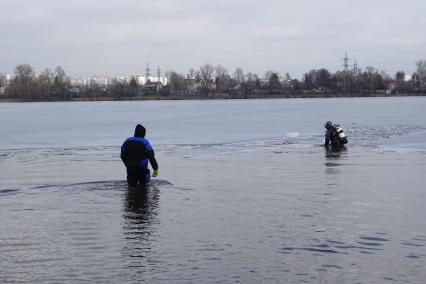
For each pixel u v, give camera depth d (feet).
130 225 37.65
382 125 174.40
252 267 28.43
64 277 27.14
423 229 36.35
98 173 67.05
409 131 146.10
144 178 54.80
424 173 63.57
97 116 286.25
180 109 390.63
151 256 30.40
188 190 52.01
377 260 29.53
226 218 39.78
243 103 559.79
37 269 28.35
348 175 62.39
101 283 26.30
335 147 98.99
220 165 73.56
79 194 49.93
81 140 132.16
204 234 35.14
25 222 38.81
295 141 117.60
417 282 26.18
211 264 28.94
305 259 29.73
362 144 107.14
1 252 31.37
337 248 31.83
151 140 127.24
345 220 39.01
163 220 39.19
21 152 98.89
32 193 50.83
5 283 26.35
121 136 144.77
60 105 561.43
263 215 40.73
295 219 39.37
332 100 638.94
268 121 216.13
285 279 26.61
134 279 26.76
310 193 50.31
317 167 70.23
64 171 69.36
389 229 36.32
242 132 154.81
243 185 55.26
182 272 27.68
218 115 282.36
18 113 340.59
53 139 136.15
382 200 46.68
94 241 33.60
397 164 72.64
